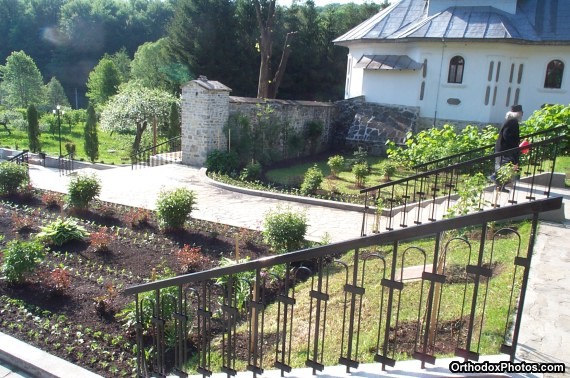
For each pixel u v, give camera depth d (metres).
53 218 10.61
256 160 18.33
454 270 6.26
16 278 6.79
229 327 3.71
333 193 13.82
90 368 4.85
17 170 12.45
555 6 21.47
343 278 6.86
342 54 39.03
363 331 5.04
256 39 32.06
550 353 3.56
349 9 42.16
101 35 64.62
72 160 22.22
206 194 13.14
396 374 3.06
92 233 8.85
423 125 22.17
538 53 20.86
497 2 21.86
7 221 10.20
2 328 5.56
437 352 4.23
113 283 7.06
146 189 13.41
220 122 17.55
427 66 21.77
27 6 66.69
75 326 5.76
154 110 23.66
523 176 10.91
